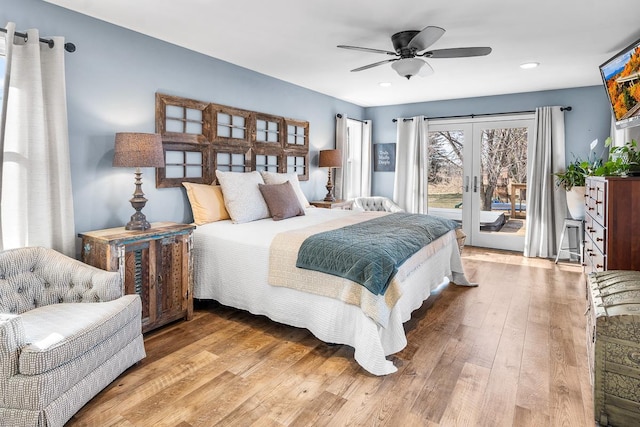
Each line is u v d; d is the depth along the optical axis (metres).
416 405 1.88
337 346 2.53
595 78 4.47
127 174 3.03
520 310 3.17
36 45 2.35
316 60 3.77
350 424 1.73
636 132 3.67
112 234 2.55
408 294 2.65
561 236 4.79
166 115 3.28
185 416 1.78
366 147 6.37
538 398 1.93
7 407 1.58
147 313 2.63
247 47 3.40
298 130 4.94
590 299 2.20
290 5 2.54
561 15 2.69
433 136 6.04
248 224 3.29
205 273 3.09
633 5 2.53
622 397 1.69
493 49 3.40
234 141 3.93
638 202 2.56
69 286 2.23
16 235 2.35
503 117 5.43
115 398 1.91
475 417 1.78
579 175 4.59
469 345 2.53
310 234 2.72
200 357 2.36
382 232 2.82
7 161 2.31
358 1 2.48
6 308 2.01
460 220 5.91
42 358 1.57
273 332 2.74
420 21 2.79
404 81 4.63
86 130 2.74
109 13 2.68
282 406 1.87
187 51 3.43
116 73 2.90
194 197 3.38
